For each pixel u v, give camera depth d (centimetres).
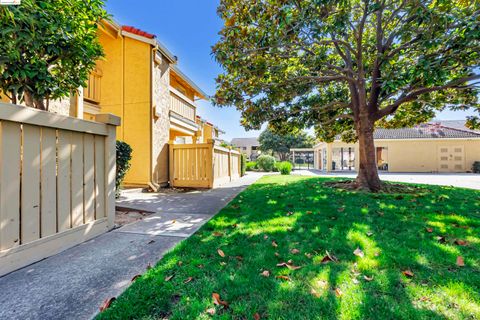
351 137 1022
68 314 151
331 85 858
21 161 221
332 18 512
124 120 755
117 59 773
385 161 2095
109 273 204
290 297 163
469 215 364
